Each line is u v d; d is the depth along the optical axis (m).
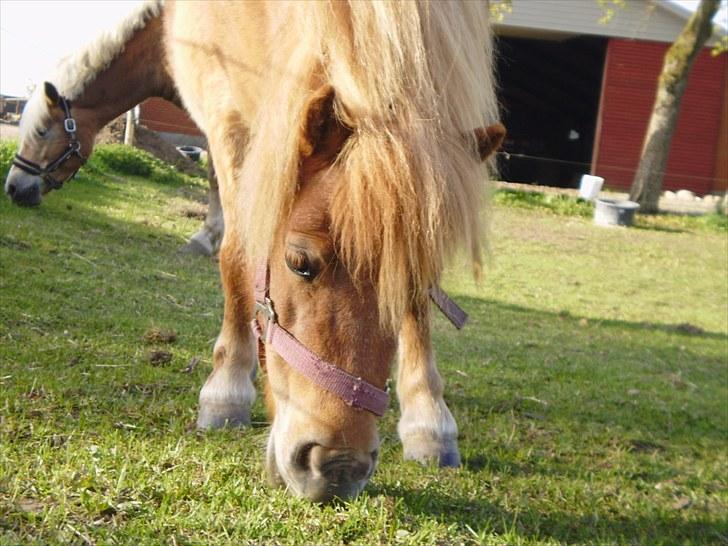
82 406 3.64
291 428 2.49
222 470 3.06
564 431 4.45
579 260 13.18
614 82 23.33
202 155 18.41
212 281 7.21
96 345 4.61
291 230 2.42
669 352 7.60
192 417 3.74
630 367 6.58
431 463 3.53
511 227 15.38
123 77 6.99
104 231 8.44
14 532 2.41
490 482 3.48
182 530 2.57
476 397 4.88
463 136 2.49
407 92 2.41
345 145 2.40
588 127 29.45
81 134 7.18
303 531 2.67
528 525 3.07
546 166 28.42
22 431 3.22
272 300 2.60
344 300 2.39
